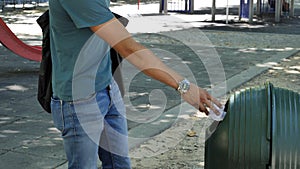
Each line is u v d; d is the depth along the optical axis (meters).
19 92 7.67
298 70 9.59
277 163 2.53
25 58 9.66
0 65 9.88
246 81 8.51
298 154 2.52
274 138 2.53
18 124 5.99
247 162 2.57
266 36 14.60
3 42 9.45
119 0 27.22
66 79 2.71
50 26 2.73
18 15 19.69
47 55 2.87
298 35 14.87
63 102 2.76
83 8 2.50
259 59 10.71
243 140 2.58
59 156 4.94
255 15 20.66
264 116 2.58
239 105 2.63
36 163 4.75
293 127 2.54
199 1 28.22
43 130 5.77
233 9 23.70
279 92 2.67
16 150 5.09
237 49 12.11
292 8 20.53
